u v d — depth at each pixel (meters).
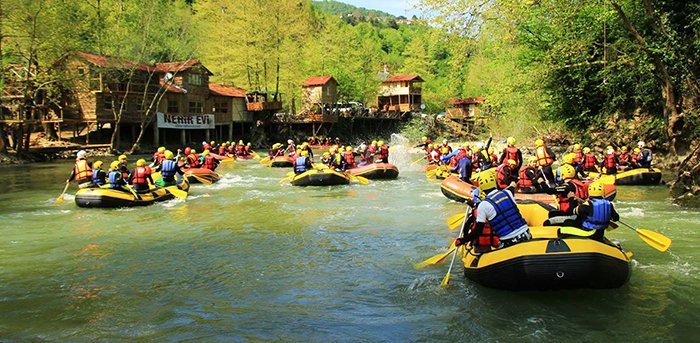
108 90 32.06
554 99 26.28
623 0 20.08
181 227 10.27
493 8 18.80
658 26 18.50
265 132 47.56
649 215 10.73
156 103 35.91
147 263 7.69
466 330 5.08
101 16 32.16
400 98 60.94
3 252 8.34
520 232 5.85
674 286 6.19
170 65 37.56
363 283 6.64
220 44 45.22
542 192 10.64
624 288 6.14
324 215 11.50
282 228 10.12
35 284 6.70
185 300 6.08
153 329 5.21
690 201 11.94
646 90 21.58
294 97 50.19
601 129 24.19
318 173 16.80
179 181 15.22
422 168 24.11
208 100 40.69
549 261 5.59
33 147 28.84
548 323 5.19
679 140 19.42
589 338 4.84
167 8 40.34
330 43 56.81
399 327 5.20
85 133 36.44
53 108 32.88
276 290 6.42
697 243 8.30
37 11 24.81
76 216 11.46
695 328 5.02
